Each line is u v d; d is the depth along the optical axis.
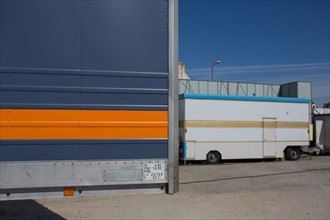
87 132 2.88
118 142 2.94
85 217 6.64
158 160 3.01
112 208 7.35
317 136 22.89
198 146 16.66
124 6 2.96
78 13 2.88
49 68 2.82
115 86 2.93
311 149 21.95
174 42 3.04
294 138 18.47
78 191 2.88
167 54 3.02
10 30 2.77
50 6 2.84
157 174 3.01
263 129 17.80
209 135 16.84
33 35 2.80
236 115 17.30
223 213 7.07
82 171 2.87
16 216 6.73
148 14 3.00
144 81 2.98
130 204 7.71
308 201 8.31
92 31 2.90
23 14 2.80
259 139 17.70
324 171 14.27
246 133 17.47
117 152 2.94
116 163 2.93
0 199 2.76
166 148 3.03
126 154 2.95
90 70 2.89
